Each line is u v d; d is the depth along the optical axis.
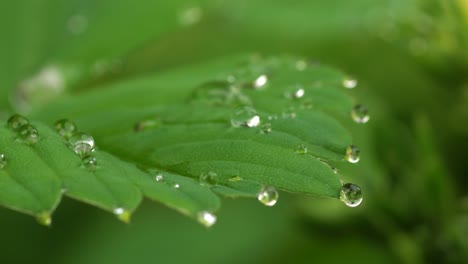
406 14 0.17
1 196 0.12
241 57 0.15
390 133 0.17
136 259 0.20
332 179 0.12
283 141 0.13
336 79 0.14
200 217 0.12
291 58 0.15
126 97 0.14
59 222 0.19
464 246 0.16
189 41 0.20
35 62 0.18
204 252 0.20
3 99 0.17
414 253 0.16
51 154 0.12
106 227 0.20
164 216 0.20
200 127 0.13
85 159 0.12
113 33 0.18
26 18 0.18
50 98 0.17
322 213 0.17
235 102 0.14
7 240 0.19
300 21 0.20
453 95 0.17
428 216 0.16
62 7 0.18
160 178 0.12
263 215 0.20
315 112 0.13
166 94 0.14
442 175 0.16
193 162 0.13
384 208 0.16
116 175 0.12
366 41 0.19
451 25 0.17
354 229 0.16
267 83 0.14
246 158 0.13
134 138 0.13
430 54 0.17
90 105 0.15
